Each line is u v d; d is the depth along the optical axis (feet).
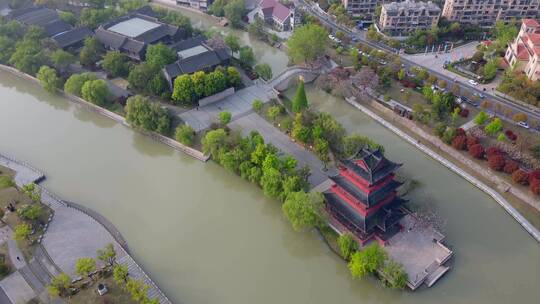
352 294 335.88
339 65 614.34
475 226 379.55
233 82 555.28
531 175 398.21
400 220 376.68
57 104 570.05
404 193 410.93
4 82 619.67
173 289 333.01
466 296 325.21
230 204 412.36
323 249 364.79
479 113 499.10
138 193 423.23
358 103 544.21
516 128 477.36
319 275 347.56
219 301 325.42
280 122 503.20
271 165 394.73
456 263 347.56
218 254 362.12
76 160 466.70
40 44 626.64
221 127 485.56
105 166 459.32
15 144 491.31
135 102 488.02
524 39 593.01
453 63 615.98
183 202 413.80
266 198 415.23
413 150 471.21
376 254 317.83
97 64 621.31
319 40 585.63
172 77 542.16
